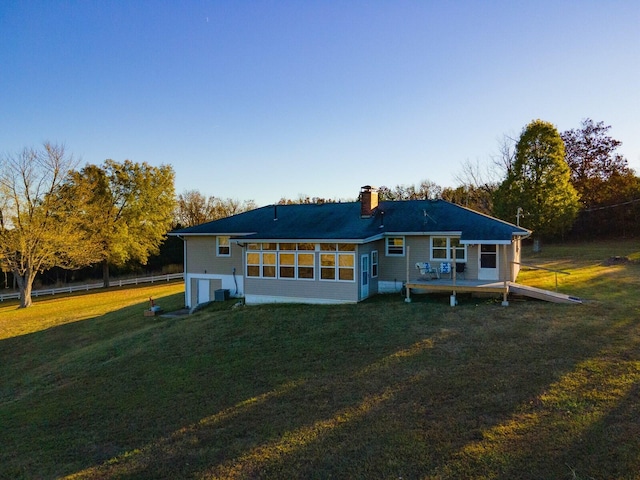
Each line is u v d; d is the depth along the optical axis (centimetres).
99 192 4000
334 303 1964
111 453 802
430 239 2066
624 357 1048
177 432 859
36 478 736
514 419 783
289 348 1364
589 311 1516
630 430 714
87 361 1627
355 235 1969
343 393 972
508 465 646
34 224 3272
